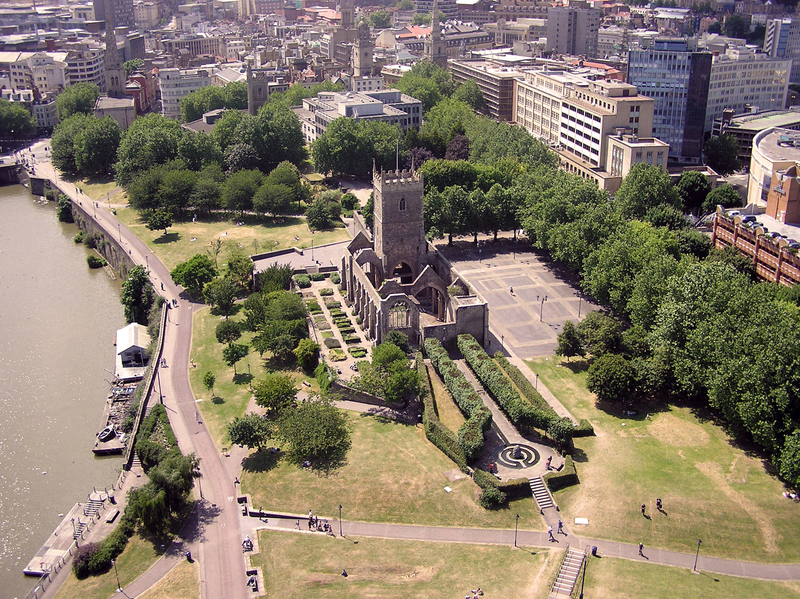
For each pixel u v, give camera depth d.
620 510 169.75
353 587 152.12
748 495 172.00
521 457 187.62
